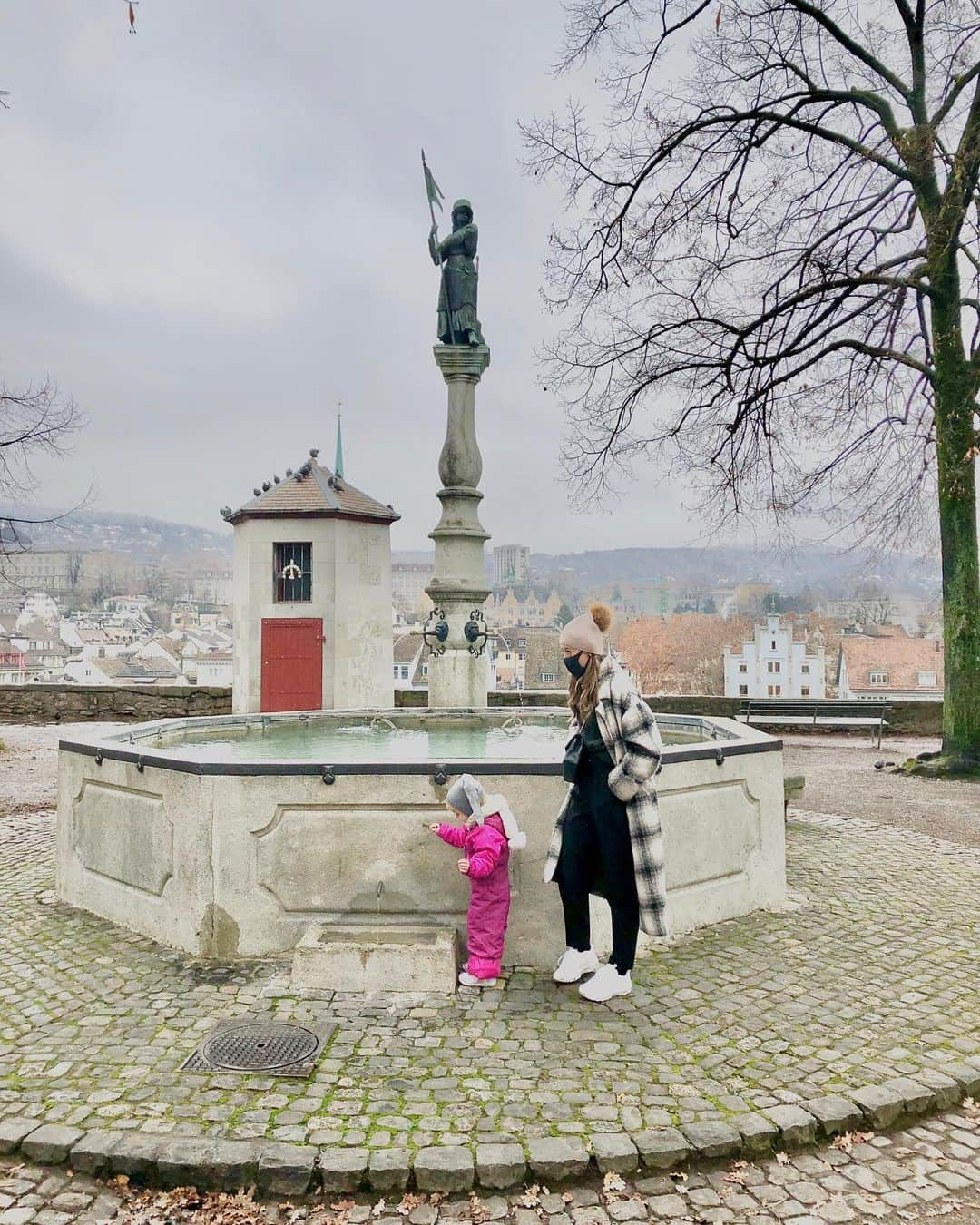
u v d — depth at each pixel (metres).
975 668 12.46
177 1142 3.13
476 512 11.02
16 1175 3.10
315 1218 2.92
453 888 4.91
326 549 20.59
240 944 4.93
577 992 4.51
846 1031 4.11
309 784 4.92
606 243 14.39
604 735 4.22
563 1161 3.07
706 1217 2.92
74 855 5.96
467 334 11.01
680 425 14.91
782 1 12.49
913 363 12.97
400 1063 3.74
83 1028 4.07
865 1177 3.14
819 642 63.53
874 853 7.69
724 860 5.73
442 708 9.12
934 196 12.36
